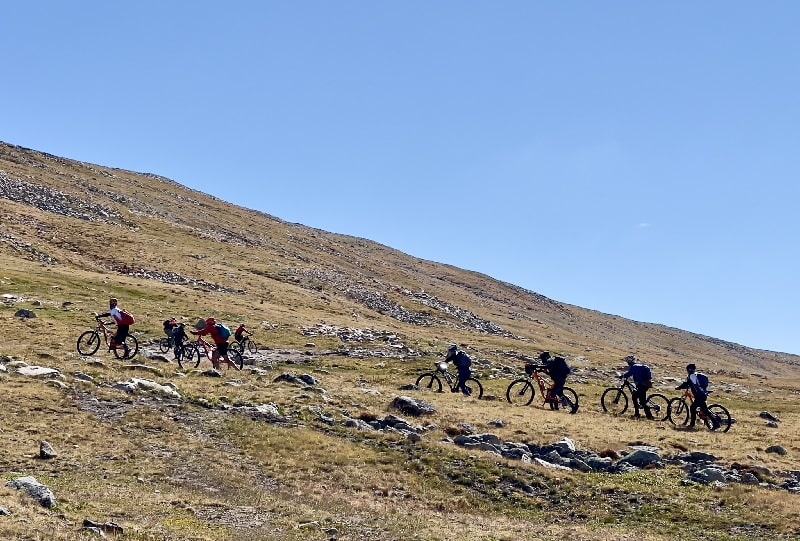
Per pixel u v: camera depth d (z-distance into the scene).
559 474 24.89
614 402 38.97
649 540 19.64
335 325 73.75
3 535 13.89
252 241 142.88
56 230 92.44
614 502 23.02
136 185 166.50
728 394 65.06
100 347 42.47
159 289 72.94
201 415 27.72
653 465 26.64
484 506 22.34
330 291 106.88
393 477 23.69
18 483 17.20
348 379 42.56
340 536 17.94
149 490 19.70
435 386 43.62
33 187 114.00
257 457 24.03
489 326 125.50
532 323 156.50
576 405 37.31
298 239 169.38
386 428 29.11
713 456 27.83
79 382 28.89
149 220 123.94
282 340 58.31
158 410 27.47
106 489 19.09
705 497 23.25
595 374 70.44
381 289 132.12
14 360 31.31
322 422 28.70
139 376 32.69
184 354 41.38
